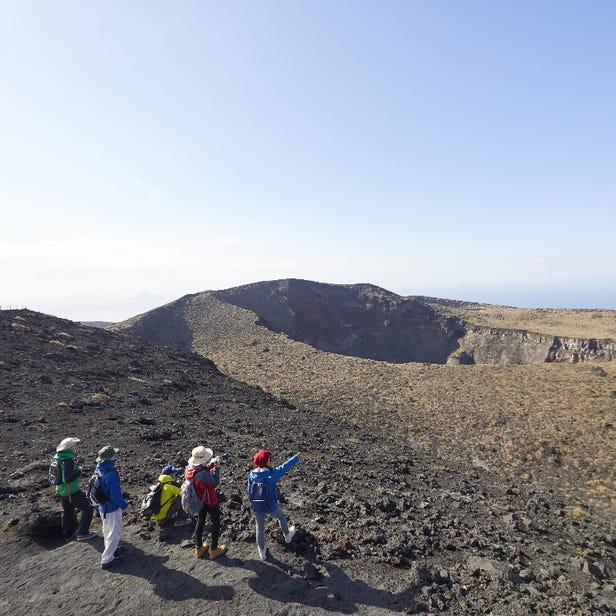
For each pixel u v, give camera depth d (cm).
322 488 1172
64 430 1404
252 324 7912
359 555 725
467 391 4059
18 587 581
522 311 12031
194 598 561
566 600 718
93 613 533
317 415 3039
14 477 955
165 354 3647
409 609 587
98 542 697
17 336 2681
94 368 2489
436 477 1852
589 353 7381
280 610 548
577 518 1572
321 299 11875
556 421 3058
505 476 2233
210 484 625
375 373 5025
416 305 11825
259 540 645
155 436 1497
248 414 2436
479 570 765
